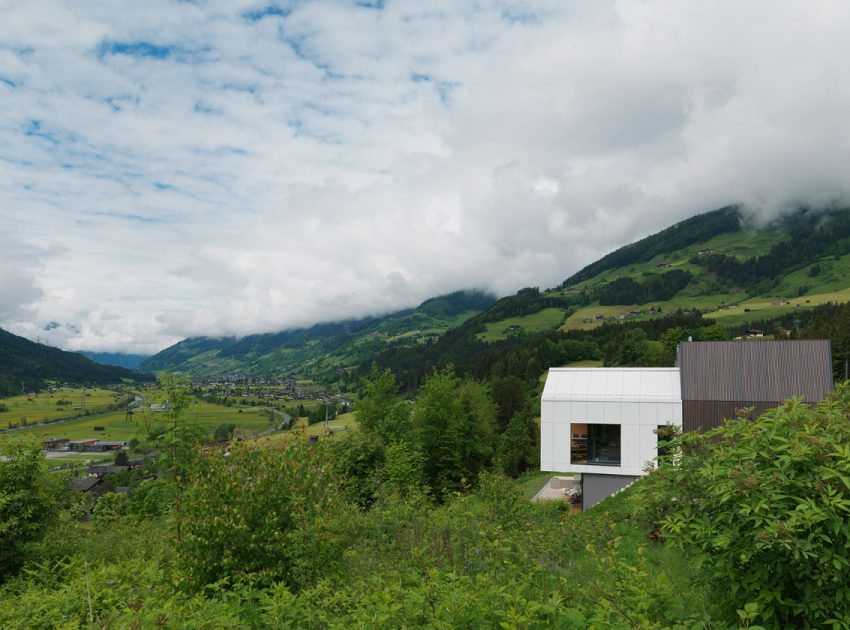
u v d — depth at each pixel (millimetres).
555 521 12281
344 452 29719
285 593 6230
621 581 6004
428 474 36781
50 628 6715
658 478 5914
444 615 5152
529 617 4746
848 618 4188
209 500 8195
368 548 9336
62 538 13828
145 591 7195
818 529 4258
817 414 5211
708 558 5180
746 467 4859
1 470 13320
